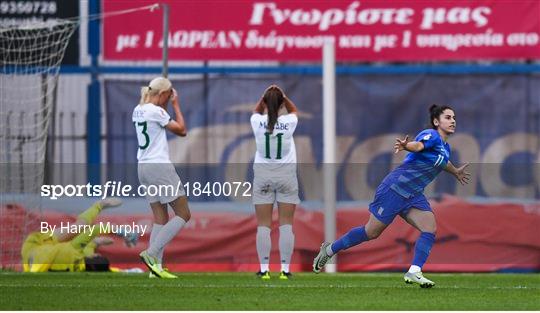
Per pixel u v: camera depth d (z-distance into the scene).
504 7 50.19
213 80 50.69
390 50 50.53
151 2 50.47
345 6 50.47
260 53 50.53
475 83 50.59
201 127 50.50
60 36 49.81
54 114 50.09
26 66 49.31
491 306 27.23
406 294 30.31
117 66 50.62
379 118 50.75
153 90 36.69
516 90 50.47
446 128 30.86
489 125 50.47
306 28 50.62
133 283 34.56
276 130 36.31
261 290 31.69
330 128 45.31
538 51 50.06
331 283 35.09
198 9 50.41
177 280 36.41
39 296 29.58
